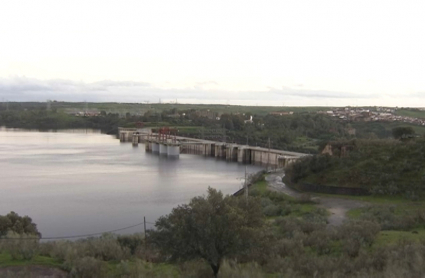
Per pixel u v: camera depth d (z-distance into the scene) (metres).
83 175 102.88
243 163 139.75
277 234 29.67
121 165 126.62
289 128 186.38
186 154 173.50
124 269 20.89
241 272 19.09
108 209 65.00
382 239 26.50
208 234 20.14
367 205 46.16
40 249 23.88
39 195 76.00
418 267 17.86
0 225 34.16
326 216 40.94
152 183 92.69
